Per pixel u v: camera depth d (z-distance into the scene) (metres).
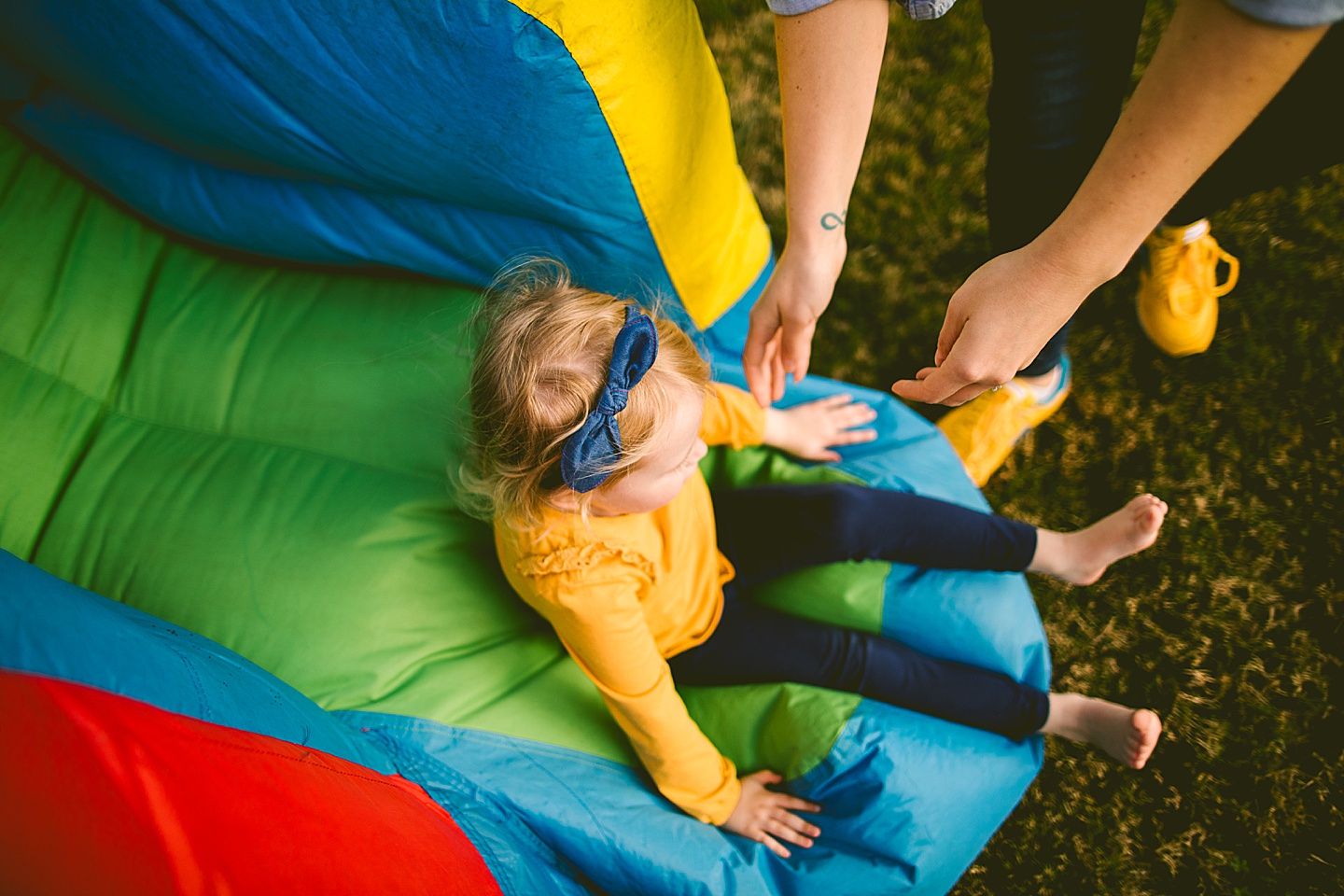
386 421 1.32
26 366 1.39
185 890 0.52
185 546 1.24
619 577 1.09
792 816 1.20
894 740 1.21
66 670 0.68
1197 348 1.73
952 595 1.34
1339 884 1.41
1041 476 1.75
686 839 1.15
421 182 1.19
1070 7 1.03
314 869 0.63
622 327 0.93
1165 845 1.47
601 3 0.92
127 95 1.21
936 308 1.86
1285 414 1.69
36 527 1.30
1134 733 1.29
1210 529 1.65
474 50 0.94
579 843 1.12
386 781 0.96
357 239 1.37
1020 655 1.34
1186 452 1.71
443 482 1.29
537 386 0.95
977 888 1.49
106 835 0.51
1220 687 1.56
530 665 1.26
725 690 1.31
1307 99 1.02
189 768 0.63
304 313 1.43
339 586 1.21
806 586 1.38
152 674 0.76
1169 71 0.68
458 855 0.87
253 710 0.86
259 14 0.98
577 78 0.97
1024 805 1.52
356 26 0.95
